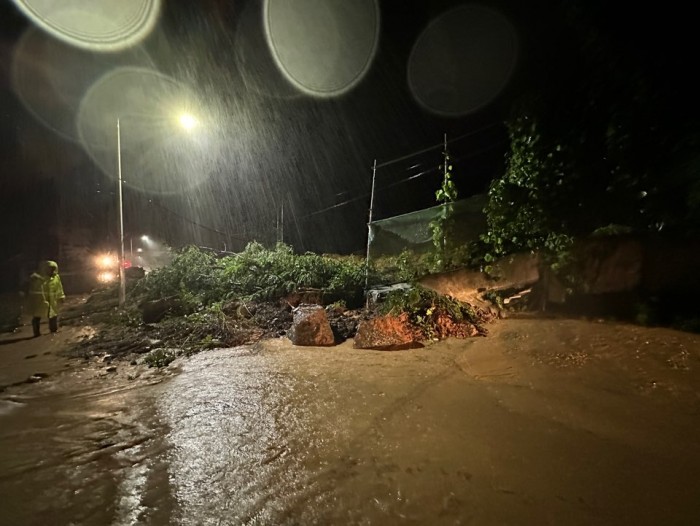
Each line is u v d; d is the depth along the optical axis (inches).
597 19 266.2
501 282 313.7
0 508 114.2
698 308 227.6
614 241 260.7
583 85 279.6
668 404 160.2
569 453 130.9
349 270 418.6
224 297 417.7
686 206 236.7
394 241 418.9
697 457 125.3
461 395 183.0
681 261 237.0
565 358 214.1
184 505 113.2
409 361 237.5
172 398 196.5
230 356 269.3
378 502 110.8
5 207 843.4
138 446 148.7
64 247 990.4
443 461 129.4
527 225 297.3
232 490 119.3
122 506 114.0
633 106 253.1
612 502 106.8
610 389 177.6
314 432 153.1
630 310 250.4
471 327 280.2
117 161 490.0
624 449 131.7
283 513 108.0
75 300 664.4
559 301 283.9
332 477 123.6
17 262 857.5
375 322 280.5
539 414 159.5
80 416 179.5
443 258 348.8
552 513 103.7
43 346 343.3
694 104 232.7
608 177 271.7
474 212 345.1
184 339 317.7
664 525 98.1
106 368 260.7
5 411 188.1
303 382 209.6
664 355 197.2
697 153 228.2
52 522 108.1
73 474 131.2
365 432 151.3
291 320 349.1
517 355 227.9
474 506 107.5
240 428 159.3
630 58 254.7
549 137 291.7
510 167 319.0
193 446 146.6
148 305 407.8
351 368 229.1
